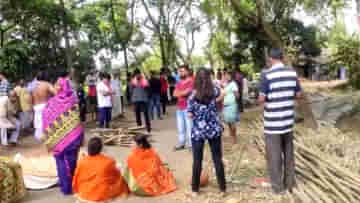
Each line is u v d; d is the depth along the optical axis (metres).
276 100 4.36
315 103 11.38
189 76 7.09
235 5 9.50
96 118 11.73
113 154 7.09
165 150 7.32
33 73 14.23
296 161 5.67
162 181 4.92
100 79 9.73
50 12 14.37
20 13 14.02
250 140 7.79
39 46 15.66
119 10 21.59
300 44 27.17
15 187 4.65
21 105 9.60
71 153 4.92
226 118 7.41
